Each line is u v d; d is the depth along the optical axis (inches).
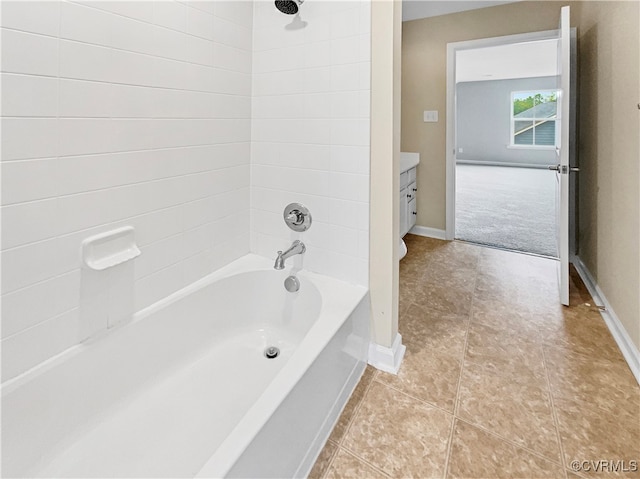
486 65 289.6
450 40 139.4
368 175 65.6
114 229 53.0
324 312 60.4
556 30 120.1
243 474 35.8
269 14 72.7
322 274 73.9
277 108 74.3
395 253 68.0
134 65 53.3
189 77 62.7
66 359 47.4
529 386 64.5
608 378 66.1
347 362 61.3
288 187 75.5
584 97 109.7
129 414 53.9
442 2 127.9
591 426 55.6
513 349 75.5
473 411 59.1
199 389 60.2
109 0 49.3
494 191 262.2
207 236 70.7
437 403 61.0
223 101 70.5
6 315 41.8
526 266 121.6
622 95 77.9
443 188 151.3
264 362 67.7
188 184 65.1
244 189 79.2
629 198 73.6
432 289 105.0
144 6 54.1
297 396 45.6
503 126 423.2
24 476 43.2
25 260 43.1
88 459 46.7
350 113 65.6
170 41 58.6
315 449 51.2
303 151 72.2
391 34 59.5
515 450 51.8
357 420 57.7
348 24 63.5
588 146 105.2
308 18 67.7
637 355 67.6
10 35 39.6
